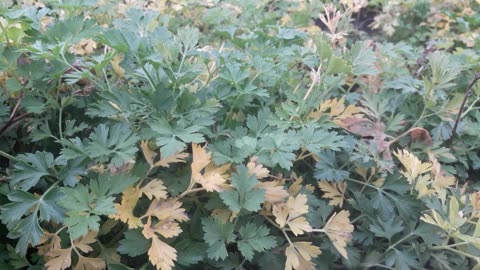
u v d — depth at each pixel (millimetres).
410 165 322
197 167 263
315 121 332
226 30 471
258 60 347
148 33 340
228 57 344
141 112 289
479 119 398
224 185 264
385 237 304
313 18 591
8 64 302
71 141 274
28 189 269
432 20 627
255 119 323
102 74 344
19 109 316
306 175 348
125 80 353
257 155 285
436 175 341
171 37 329
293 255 271
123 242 255
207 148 291
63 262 248
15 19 292
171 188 281
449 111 392
